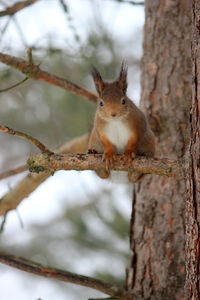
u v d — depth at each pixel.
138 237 10.41
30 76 10.59
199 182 7.38
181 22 10.95
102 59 14.90
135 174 9.92
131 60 16.81
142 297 9.98
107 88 10.14
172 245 10.07
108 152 8.66
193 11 7.71
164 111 10.68
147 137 10.22
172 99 10.68
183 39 10.88
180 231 10.09
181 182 10.28
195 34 7.60
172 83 10.75
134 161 8.38
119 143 9.94
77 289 17.16
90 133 11.03
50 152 8.33
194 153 7.46
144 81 11.04
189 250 7.47
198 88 7.49
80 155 8.40
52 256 17.31
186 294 7.50
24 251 18.08
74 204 17.12
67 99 16.61
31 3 10.99
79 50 11.41
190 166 7.52
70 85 11.03
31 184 10.79
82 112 16.42
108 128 9.83
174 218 10.19
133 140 9.83
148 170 8.28
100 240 15.73
